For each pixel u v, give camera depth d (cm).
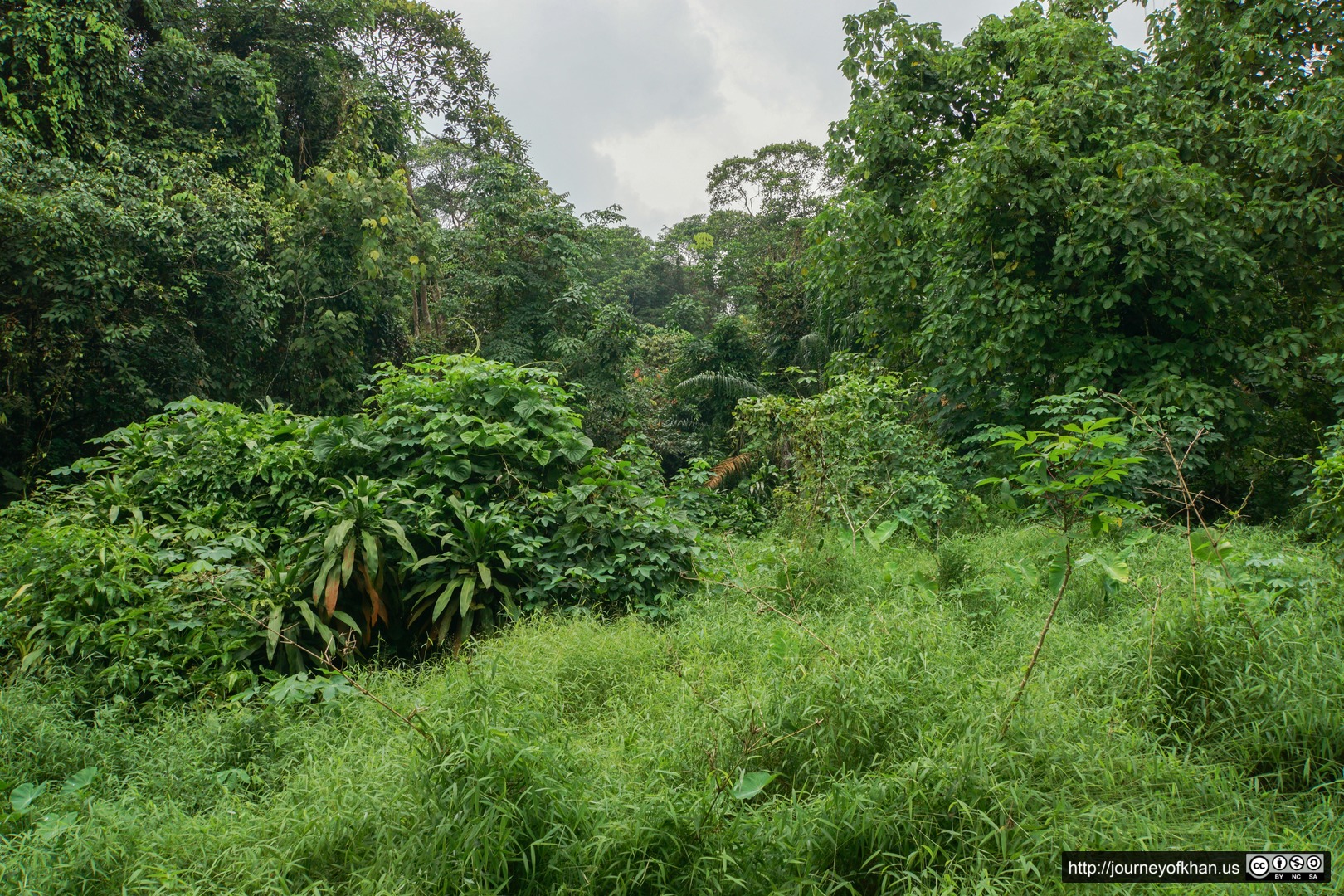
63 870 189
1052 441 281
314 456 492
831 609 386
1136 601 350
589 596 438
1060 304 760
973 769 192
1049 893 168
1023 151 730
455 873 175
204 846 197
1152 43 932
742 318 1977
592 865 174
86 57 930
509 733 199
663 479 804
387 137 1471
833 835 183
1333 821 190
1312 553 380
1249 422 698
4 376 814
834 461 614
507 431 493
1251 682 236
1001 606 373
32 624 356
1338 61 789
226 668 342
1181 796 205
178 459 520
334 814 197
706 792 190
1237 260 684
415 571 423
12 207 739
